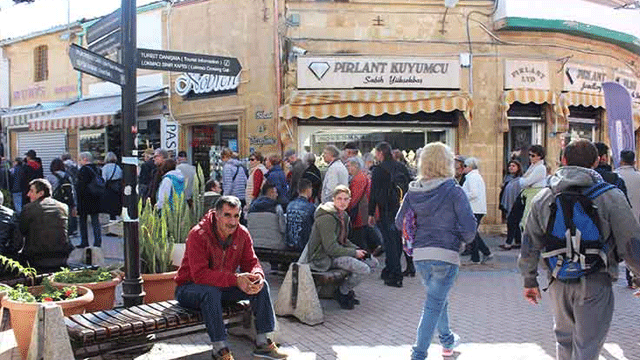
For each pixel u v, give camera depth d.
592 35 14.30
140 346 4.80
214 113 13.95
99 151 17.17
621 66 15.91
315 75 13.03
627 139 8.99
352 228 9.21
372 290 7.79
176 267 6.34
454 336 5.18
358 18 13.21
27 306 4.68
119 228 12.70
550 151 14.05
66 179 11.23
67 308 4.84
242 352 5.25
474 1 13.45
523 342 5.63
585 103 14.48
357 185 9.14
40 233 6.54
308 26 13.16
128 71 5.30
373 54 13.21
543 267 3.99
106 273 5.76
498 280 8.46
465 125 13.49
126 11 5.30
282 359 5.06
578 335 3.71
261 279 4.96
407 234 4.80
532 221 3.91
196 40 14.20
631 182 7.40
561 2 13.73
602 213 3.67
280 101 13.13
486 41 13.55
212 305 4.77
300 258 6.86
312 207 7.78
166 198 6.94
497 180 13.61
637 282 3.89
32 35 18.52
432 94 13.12
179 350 5.30
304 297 6.18
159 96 14.88
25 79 19.28
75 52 4.61
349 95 12.89
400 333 5.88
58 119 15.28
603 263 3.66
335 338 5.70
